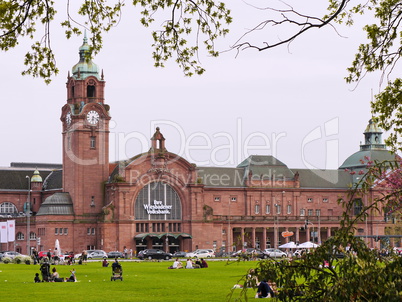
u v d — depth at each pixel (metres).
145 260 163.75
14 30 30.53
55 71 31.98
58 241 187.75
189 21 32.34
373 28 37.44
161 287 76.25
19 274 101.62
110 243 194.12
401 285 29.94
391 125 43.28
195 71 33.00
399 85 42.38
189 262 119.88
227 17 32.03
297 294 31.81
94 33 31.97
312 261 31.98
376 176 32.94
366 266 30.94
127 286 77.94
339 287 30.52
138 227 197.88
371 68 37.69
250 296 61.69
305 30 28.72
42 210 196.50
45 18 30.55
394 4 37.00
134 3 32.06
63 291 71.81
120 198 195.12
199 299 62.28
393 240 172.62
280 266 32.38
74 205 196.50
